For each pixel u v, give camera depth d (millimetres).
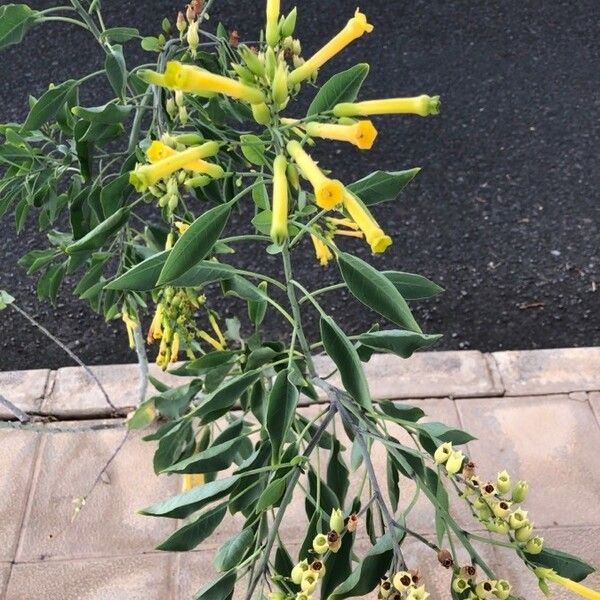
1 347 736
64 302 773
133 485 595
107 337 742
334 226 360
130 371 677
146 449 616
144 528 569
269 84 262
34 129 375
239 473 299
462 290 777
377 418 312
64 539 563
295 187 277
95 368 679
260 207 332
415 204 855
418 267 799
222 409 362
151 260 282
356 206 242
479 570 534
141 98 404
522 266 796
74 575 544
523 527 273
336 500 333
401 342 339
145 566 549
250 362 342
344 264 278
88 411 646
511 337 737
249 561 290
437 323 751
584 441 622
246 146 293
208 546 558
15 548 558
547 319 751
